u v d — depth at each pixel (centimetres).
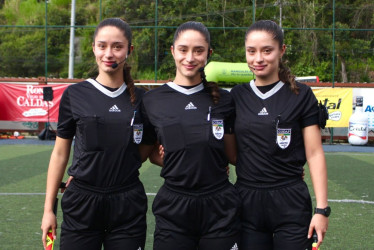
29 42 3069
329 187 662
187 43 237
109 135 241
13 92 1390
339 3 2644
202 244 243
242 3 2612
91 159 241
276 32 243
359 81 2584
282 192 242
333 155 1085
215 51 2519
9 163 884
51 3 3328
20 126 1438
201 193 238
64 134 252
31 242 390
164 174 246
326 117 246
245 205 247
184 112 241
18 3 3366
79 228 242
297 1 2603
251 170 247
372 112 1362
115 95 246
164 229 242
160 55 2409
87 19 3100
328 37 2536
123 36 244
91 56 2919
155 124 245
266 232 250
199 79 248
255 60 244
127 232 243
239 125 249
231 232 240
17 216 479
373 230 435
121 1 2617
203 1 2517
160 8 2480
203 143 237
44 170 802
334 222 464
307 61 2516
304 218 241
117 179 241
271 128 242
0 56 3011
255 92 252
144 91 260
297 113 243
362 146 1322
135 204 244
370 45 2614
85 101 244
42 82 1420
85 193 241
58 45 3083
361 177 754
